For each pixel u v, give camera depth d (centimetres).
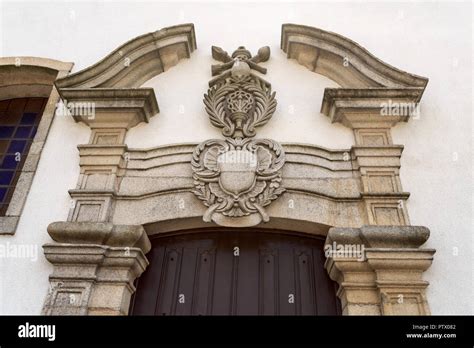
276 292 298
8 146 388
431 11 412
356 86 356
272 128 346
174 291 301
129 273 284
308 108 357
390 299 265
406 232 278
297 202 306
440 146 331
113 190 310
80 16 428
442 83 366
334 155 327
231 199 301
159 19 425
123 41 410
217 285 302
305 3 429
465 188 311
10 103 418
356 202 306
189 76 384
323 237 314
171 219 303
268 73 380
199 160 321
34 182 327
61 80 347
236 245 318
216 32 413
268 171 310
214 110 349
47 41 412
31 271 288
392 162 318
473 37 392
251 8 427
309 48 369
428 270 278
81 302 268
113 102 342
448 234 292
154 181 319
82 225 288
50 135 352
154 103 347
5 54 403
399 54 387
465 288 272
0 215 342
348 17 417
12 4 433
